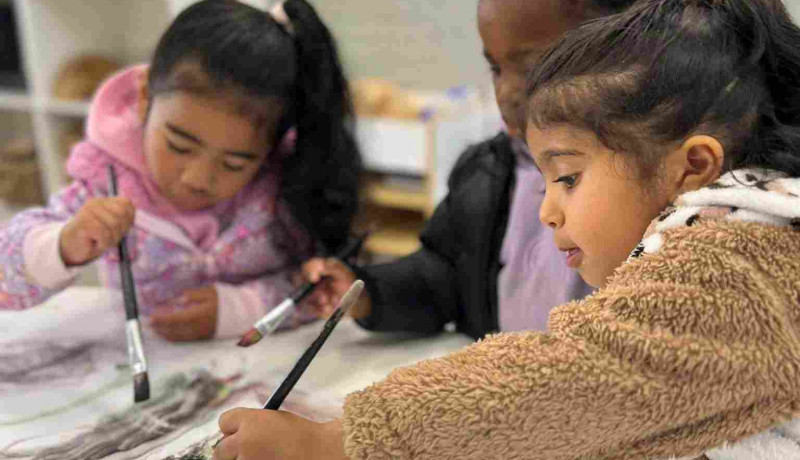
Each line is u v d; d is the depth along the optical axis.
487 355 0.37
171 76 0.63
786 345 0.35
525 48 0.51
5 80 1.74
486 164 0.67
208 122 0.63
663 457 0.37
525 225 0.63
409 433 0.35
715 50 0.39
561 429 0.35
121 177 0.71
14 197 1.73
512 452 0.36
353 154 0.79
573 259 0.44
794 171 0.40
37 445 0.47
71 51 1.67
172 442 0.48
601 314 0.36
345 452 0.36
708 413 0.36
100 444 0.47
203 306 0.66
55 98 1.65
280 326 0.67
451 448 0.35
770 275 0.36
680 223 0.38
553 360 0.35
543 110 0.41
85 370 0.59
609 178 0.39
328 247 0.79
